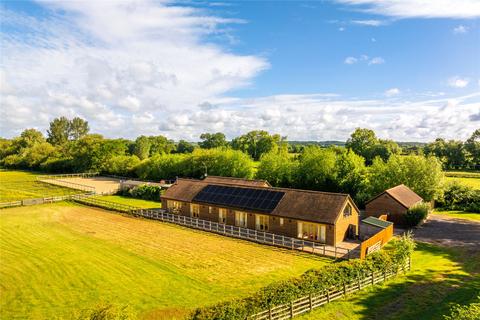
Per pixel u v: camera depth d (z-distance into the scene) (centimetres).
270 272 2903
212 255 3362
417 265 3044
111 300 2394
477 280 2670
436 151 11612
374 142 10338
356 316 2103
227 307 1836
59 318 2148
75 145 12406
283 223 3962
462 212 5469
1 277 2819
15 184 9162
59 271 2939
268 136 12544
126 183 7862
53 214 5403
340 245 3628
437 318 2038
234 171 7562
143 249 3556
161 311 2231
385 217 4341
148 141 15150
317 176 6391
